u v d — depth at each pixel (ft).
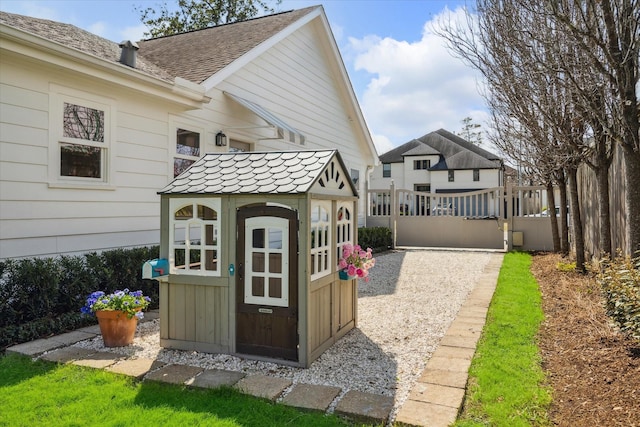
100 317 14.29
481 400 10.26
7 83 16.69
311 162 14.15
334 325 14.92
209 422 9.34
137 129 22.41
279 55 33.94
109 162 20.89
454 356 13.12
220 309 13.82
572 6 17.03
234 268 13.57
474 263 33.47
